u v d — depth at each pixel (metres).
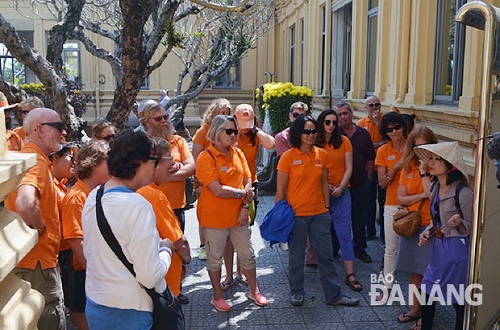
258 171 10.86
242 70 19.72
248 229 5.11
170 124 5.09
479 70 5.13
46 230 3.52
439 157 3.85
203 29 10.80
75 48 18.67
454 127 5.68
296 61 15.68
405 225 4.44
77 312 4.03
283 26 17.88
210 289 5.61
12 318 2.05
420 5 6.67
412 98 6.84
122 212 2.78
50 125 3.81
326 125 5.66
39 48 18.44
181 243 3.42
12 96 5.73
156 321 2.90
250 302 5.28
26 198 3.31
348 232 5.62
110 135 4.95
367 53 9.29
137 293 2.82
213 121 4.86
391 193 5.14
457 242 3.81
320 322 4.84
